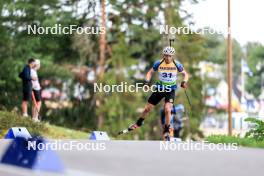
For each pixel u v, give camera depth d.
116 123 77.31
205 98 100.06
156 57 80.94
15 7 72.88
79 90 78.69
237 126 73.44
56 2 74.25
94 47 77.56
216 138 34.19
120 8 79.88
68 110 78.81
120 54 79.00
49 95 78.50
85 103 78.62
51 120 78.31
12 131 29.59
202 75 99.88
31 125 40.38
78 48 75.31
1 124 38.91
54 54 75.69
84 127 78.31
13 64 73.12
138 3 80.94
